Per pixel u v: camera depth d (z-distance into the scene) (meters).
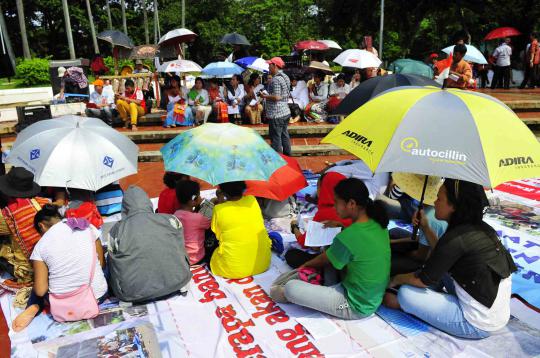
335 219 3.88
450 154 2.53
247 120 10.16
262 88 10.25
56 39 35.06
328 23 29.89
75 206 4.69
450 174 2.47
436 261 2.79
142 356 2.79
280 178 4.79
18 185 3.47
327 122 10.15
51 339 2.99
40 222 3.28
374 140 2.77
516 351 2.81
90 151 4.46
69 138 4.49
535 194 6.00
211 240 4.07
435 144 2.58
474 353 2.80
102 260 3.51
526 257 4.11
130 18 35.47
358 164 5.21
